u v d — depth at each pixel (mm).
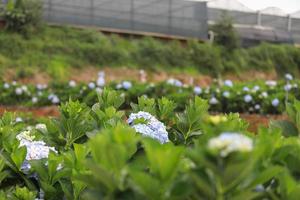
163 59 19906
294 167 1377
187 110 2316
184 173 1140
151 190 1126
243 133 1655
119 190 1173
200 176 1067
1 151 2111
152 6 22141
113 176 1192
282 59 22172
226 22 21609
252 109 13188
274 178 1349
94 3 21516
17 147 2031
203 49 20438
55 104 14406
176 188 1096
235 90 13719
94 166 1192
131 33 21594
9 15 18562
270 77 21391
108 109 2393
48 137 2377
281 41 24781
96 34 19812
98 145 1296
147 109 2611
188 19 22500
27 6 18891
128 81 14414
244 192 1105
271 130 1672
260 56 21750
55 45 18750
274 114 12891
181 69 19906
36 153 2049
